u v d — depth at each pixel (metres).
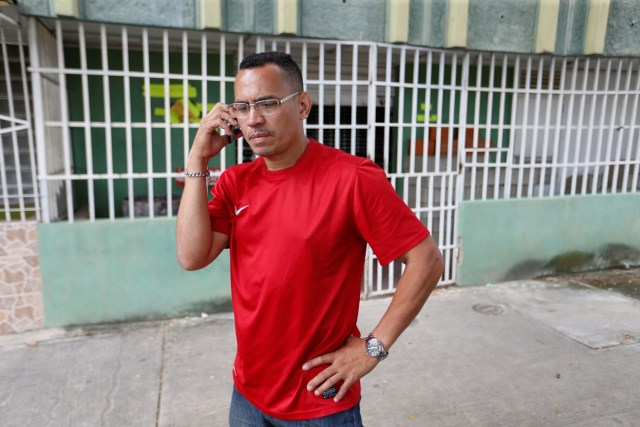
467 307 4.46
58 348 3.60
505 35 4.51
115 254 3.91
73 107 4.41
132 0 3.53
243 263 1.56
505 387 3.12
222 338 3.79
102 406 2.91
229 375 3.26
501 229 5.04
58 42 3.50
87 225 3.81
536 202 5.13
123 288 3.98
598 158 5.35
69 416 2.81
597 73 5.02
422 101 5.45
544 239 5.25
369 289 4.65
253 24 3.82
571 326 4.05
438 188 5.47
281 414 1.54
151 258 4.00
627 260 5.70
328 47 4.43
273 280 1.45
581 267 5.50
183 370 3.32
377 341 1.44
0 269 3.70
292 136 1.44
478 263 5.02
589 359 3.49
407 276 1.44
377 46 4.23
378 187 1.42
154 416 2.82
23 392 3.04
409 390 3.09
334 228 1.43
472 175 4.88
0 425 2.72
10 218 3.90
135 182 4.66
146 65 3.72
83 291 3.90
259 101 1.38
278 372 1.53
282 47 4.27
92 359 3.46
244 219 1.53
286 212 1.45
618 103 5.98
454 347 3.67
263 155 1.43
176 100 4.62
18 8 3.27
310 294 1.45
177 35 3.93
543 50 4.61
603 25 4.67
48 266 3.79
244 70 1.41
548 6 4.52
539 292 4.88
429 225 4.77
